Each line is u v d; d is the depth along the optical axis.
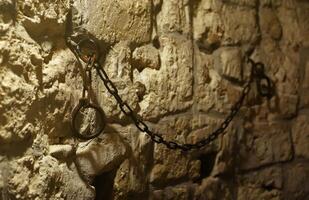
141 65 1.37
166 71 1.42
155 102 1.39
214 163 1.57
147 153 1.38
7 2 1.02
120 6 1.29
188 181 1.50
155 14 1.40
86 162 1.23
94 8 1.23
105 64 1.27
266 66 1.72
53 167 1.13
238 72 1.62
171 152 1.44
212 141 1.55
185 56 1.47
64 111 1.17
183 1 1.47
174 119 1.44
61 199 1.15
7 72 1.02
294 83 1.81
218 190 1.58
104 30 1.26
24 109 1.05
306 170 1.85
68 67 1.18
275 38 1.75
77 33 1.20
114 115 1.29
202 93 1.52
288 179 1.79
